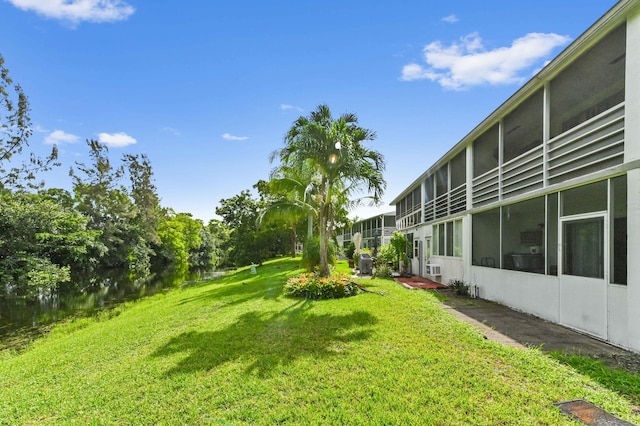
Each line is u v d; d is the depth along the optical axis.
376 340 5.09
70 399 3.71
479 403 3.12
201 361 4.54
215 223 54.00
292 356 4.53
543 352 4.51
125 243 28.11
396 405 3.14
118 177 29.41
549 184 6.40
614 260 4.86
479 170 9.61
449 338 5.11
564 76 6.15
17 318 11.90
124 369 4.50
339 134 10.09
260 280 15.19
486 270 8.89
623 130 4.80
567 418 2.81
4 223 16.38
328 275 10.64
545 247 6.47
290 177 12.40
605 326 4.99
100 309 13.30
